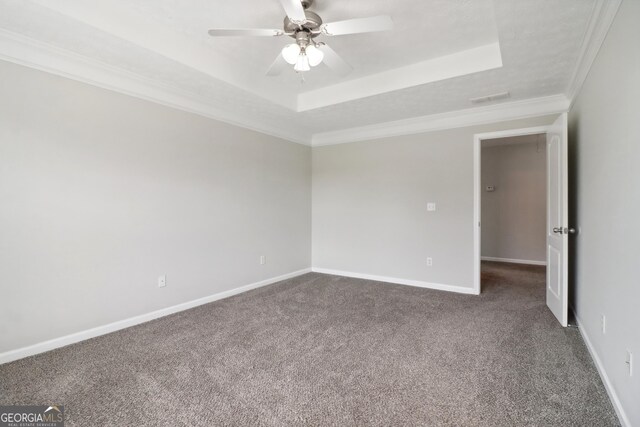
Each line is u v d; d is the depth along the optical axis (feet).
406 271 13.78
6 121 6.88
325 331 8.68
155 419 5.14
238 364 6.89
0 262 6.84
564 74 8.66
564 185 8.65
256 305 10.96
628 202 4.87
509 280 14.51
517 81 9.21
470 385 6.05
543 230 18.51
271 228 14.06
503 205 19.56
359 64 9.55
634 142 4.63
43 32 6.72
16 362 6.95
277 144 14.39
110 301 8.65
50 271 7.55
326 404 5.51
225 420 5.11
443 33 7.80
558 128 9.14
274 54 9.16
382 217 14.35
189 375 6.45
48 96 7.46
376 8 6.78
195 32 7.99
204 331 8.71
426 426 4.95
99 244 8.41
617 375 5.24
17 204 7.04
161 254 9.86
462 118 12.19
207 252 11.27
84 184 8.10
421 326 8.98
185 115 10.51
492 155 19.80
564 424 4.97
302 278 15.01
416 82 9.53
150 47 7.46
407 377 6.36
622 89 5.12
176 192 10.25
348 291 12.69
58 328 7.70
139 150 9.26
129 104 9.01
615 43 5.46
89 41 7.07
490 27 7.52
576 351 7.35
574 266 9.37
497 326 8.93
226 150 11.94
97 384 6.12
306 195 16.25
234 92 10.14
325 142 15.93
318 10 6.82
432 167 13.01
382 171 14.29
